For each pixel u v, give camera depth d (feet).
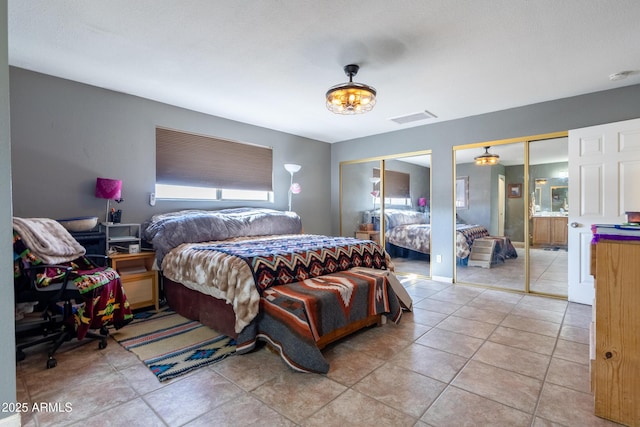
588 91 11.14
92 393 5.93
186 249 10.17
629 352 4.97
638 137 10.08
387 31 7.41
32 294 7.09
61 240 8.05
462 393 5.92
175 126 12.92
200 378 6.49
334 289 7.91
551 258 12.51
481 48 8.16
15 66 9.39
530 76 9.89
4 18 4.85
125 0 6.32
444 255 15.02
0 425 4.69
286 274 8.45
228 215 13.29
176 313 10.54
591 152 10.96
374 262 11.45
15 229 6.97
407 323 9.55
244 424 5.08
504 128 13.19
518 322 9.57
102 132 11.05
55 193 10.12
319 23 7.11
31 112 9.69
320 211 19.31
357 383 6.29
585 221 11.14
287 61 8.96
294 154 17.80
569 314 10.26
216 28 7.34
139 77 10.16
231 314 8.20
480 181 14.02
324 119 14.76
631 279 4.97
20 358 7.17
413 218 16.38
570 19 6.88
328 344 8.08
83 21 7.06
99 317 7.64
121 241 10.55
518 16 6.79
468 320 9.78
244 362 7.20
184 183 13.34
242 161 15.46
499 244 13.65
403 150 16.46
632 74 9.71
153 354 7.53
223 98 12.04
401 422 5.12
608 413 5.11
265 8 6.58
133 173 11.80
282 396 5.86
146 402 5.66
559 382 6.26
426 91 11.15
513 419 5.17
